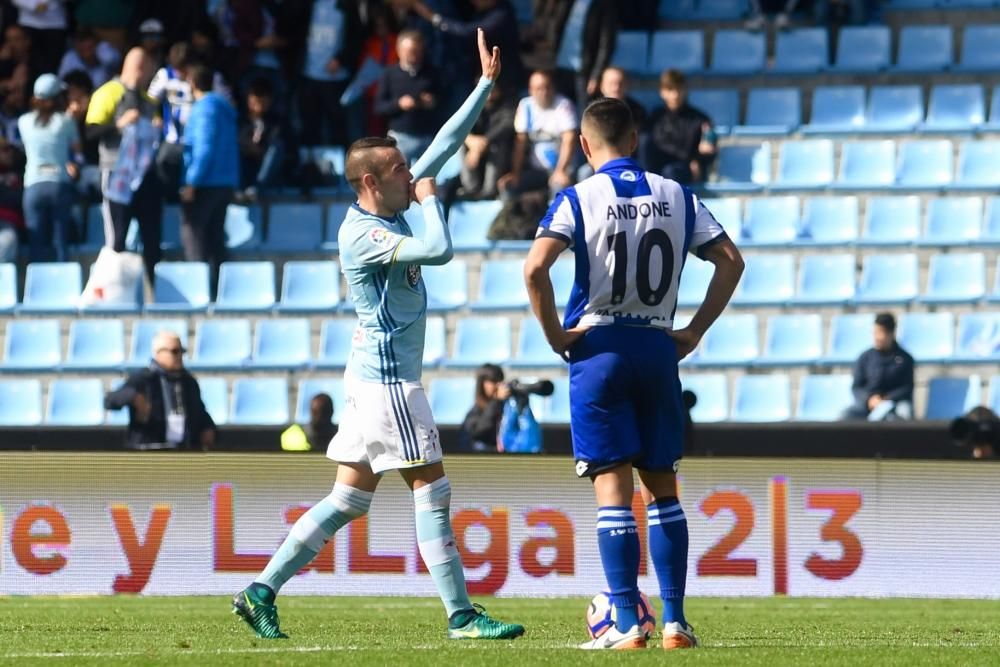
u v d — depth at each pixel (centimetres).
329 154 6262
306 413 5300
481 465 3416
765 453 4203
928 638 2273
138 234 5984
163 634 2306
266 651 1928
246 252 5994
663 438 1931
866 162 6166
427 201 2041
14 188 5916
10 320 5709
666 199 1944
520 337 5503
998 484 3425
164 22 6612
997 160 6100
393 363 2070
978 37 6700
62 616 2756
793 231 5866
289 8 6284
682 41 6769
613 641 1938
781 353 5403
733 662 1734
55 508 3425
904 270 5641
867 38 6694
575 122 5788
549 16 6350
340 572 3400
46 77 5772
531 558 3400
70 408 5450
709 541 3425
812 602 3262
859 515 3425
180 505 3419
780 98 6500
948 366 5250
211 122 5647
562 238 1909
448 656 1817
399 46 5734
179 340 4319
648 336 1927
